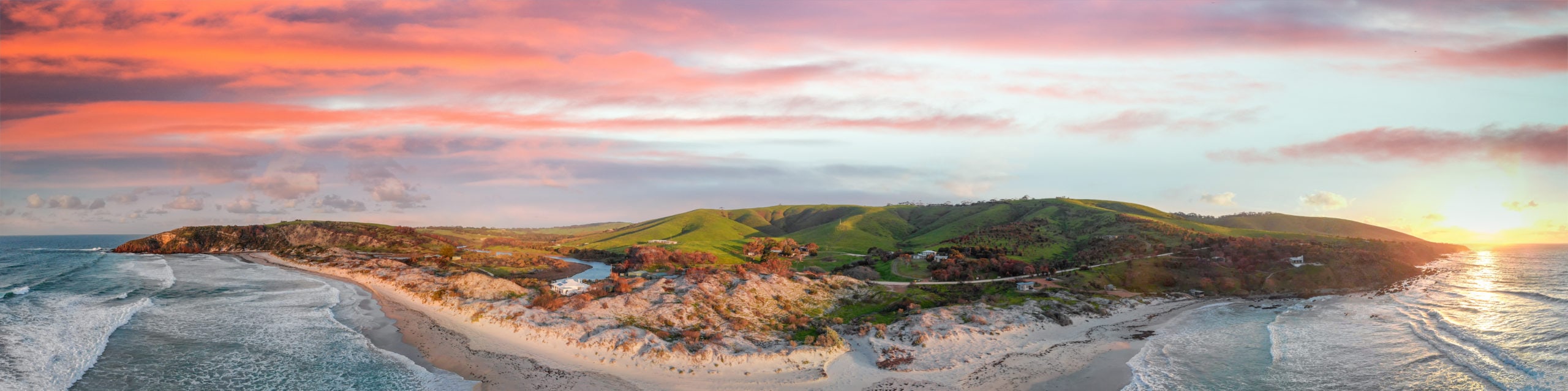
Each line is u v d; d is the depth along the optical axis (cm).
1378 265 14862
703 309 9462
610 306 9300
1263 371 7112
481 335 8400
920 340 8288
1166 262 14250
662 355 7269
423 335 8375
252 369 6662
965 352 7981
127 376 6238
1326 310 10912
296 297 11288
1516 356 7412
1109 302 11338
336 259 17362
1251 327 9550
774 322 9406
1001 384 6856
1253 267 14025
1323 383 6625
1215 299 12344
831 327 9150
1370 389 6394
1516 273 17788
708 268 11769
